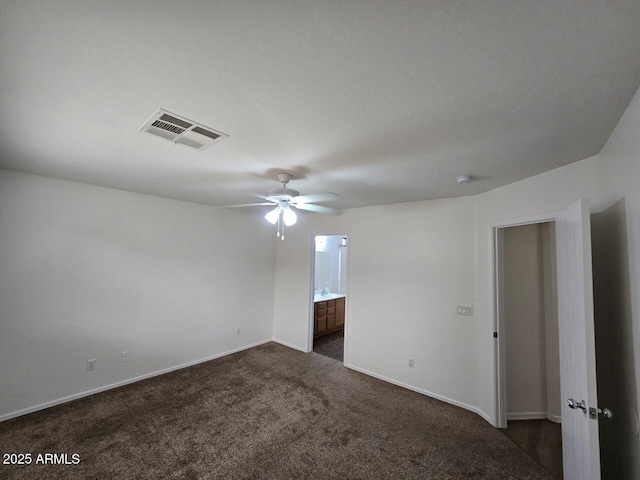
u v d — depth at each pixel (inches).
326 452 87.3
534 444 94.3
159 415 105.2
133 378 132.2
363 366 148.8
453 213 124.0
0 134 67.6
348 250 159.9
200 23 34.0
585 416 56.6
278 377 141.0
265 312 195.2
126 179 108.4
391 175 94.4
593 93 47.0
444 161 80.4
